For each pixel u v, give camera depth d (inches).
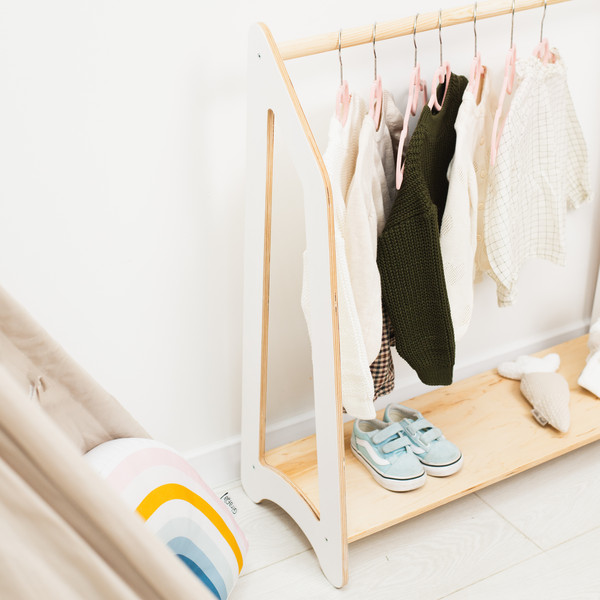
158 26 46.5
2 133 44.8
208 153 51.4
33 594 23.7
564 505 56.4
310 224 42.7
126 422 44.0
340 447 45.7
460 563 51.4
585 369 64.2
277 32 50.6
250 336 53.3
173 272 53.8
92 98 46.4
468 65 58.3
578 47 62.7
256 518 57.9
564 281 73.4
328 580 50.9
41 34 43.6
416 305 50.3
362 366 47.2
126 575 25.7
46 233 48.4
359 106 47.1
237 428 62.2
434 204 52.4
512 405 63.5
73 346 52.4
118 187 49.4
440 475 54.9
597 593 47.8
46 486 23.6
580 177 62.1
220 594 46.4
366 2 52.9
